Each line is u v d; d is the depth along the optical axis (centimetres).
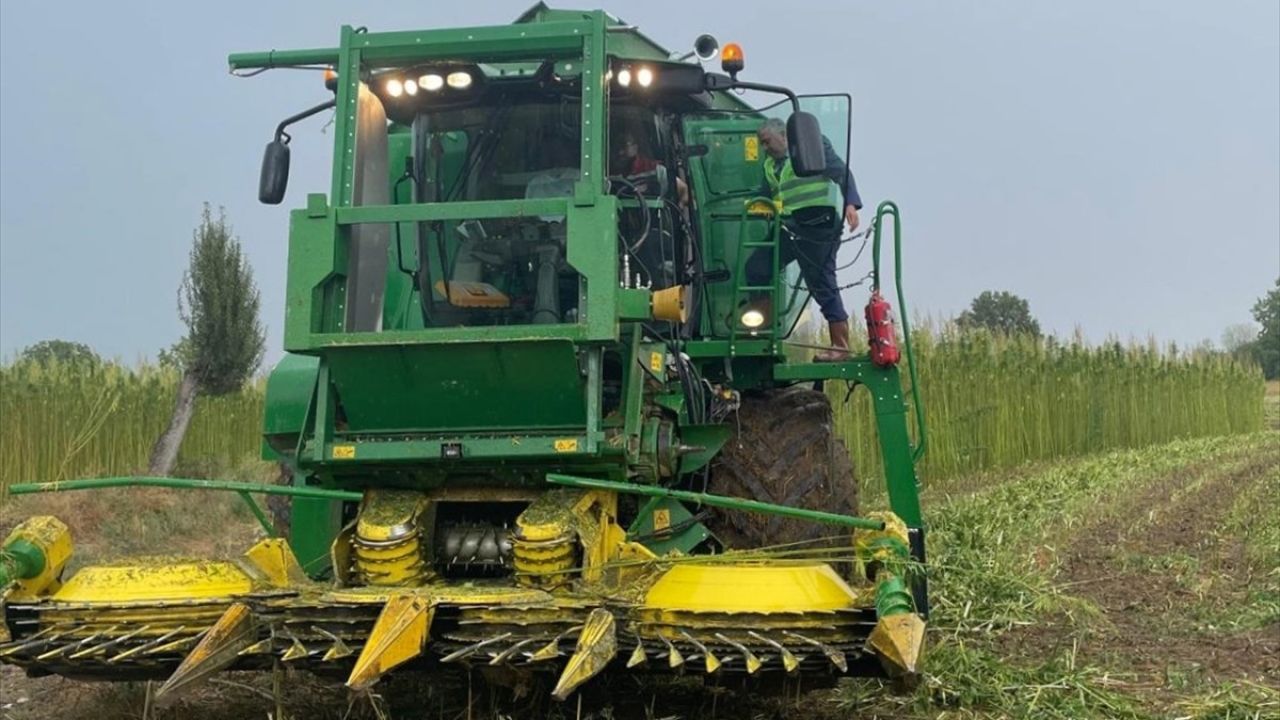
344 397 538
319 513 583
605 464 529
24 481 1549
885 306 677
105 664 490
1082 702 563
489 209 543
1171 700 582
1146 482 1573
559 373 521
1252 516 1223
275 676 487
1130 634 731
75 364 1681
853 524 488
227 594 501
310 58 599
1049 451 2008
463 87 594
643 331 601
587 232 529
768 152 714
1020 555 934
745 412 667
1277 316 7644
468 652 462
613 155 645
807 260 728
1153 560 974
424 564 539
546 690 519
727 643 462
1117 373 2302
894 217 692
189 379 1585
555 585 500
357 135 575
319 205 550
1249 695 578
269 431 594
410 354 525
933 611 742
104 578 509
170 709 564
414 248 625
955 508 1141
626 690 569
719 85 612
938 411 1719
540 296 603
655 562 493
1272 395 6138
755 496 639
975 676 591
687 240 664
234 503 1472
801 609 458
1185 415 2555
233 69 607
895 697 571
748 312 693
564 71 583
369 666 433
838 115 709
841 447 696
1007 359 1939
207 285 1585
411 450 529
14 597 499
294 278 545
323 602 477
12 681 691
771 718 536
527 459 527
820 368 689
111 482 507
